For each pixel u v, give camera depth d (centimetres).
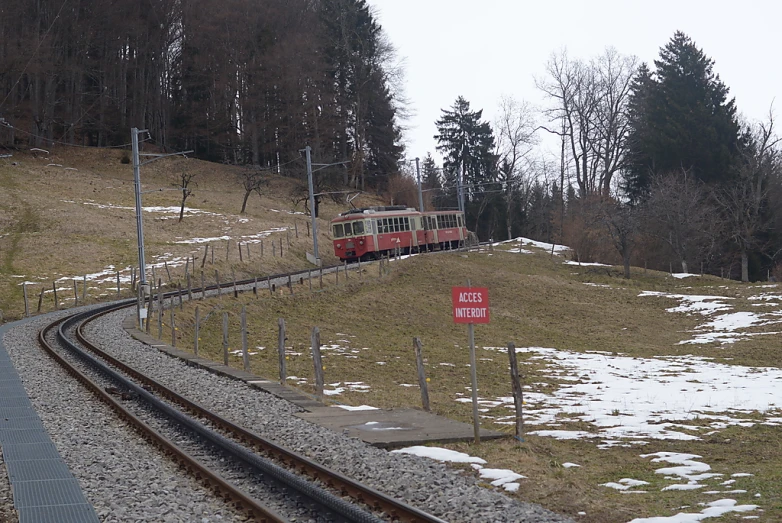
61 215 7075
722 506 998
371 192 10725
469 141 11494
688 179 7550
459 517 929
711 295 5406
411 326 4169
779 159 7756
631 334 4369
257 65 10481
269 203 9012
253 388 1995
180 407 1712
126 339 3077
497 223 10956
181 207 7700
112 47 10612
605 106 8825
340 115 10381
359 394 2103
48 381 2077
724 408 2019
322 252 7238
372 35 10575
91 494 1032
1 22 9644
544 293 5512
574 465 1299
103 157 9950
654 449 1487
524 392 2327
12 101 9938
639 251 7831
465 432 1443
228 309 4006
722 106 8262
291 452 1210
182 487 1084
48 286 5231
